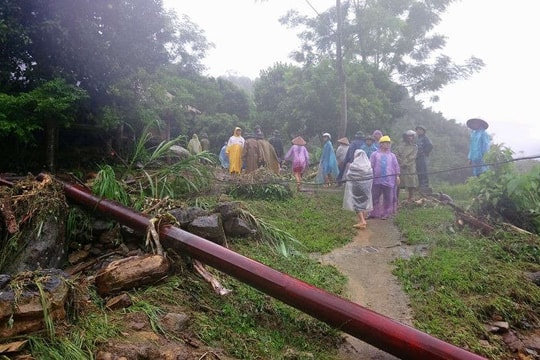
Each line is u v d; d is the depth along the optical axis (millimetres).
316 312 3816
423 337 3344
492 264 6062
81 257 5449
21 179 6027
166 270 4508
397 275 5723
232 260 4270
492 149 8258
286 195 9266
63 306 3432
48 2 8609
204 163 9508
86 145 10258
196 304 4277
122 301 3920
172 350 3346
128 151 10336
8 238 4945
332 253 6551
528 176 7578
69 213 5660
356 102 20984
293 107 22531
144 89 11102
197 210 5781
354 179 7637
